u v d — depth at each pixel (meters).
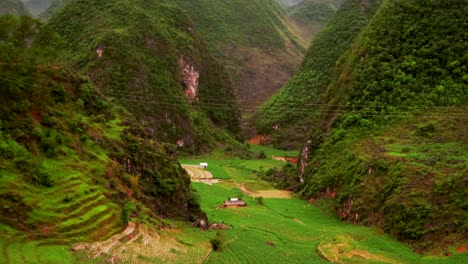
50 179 36.72
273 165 112.75
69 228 33.62
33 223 32.22
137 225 39.59
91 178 40.72
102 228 35.94
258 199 73.81
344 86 91.50
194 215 53.81
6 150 36.09
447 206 47.53
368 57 88.94
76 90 52.28
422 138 66.50
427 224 47.25
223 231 50.03
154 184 50.69
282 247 47.34
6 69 40.94
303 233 53.97
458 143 62.56
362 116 79.38
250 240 47.84
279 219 61.00
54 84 48.19
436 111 71.81
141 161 50.91
